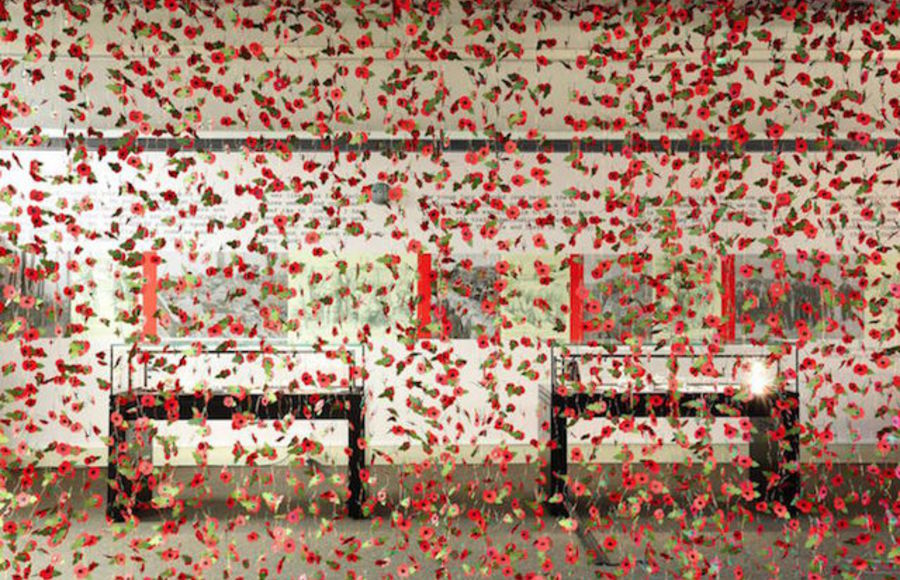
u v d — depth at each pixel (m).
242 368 7.66
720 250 3.96
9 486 6.67
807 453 7.57
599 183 7.78
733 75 6.70
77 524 5.56
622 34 3.91
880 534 5.18
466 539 5.16
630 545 4.98
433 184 7.82
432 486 4.06
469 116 7.50
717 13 3.88
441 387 7.79
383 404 7.78
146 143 7.38
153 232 3.89
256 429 7.82
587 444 7.82
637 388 4.02
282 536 3.99
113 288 7.63
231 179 7.70
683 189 7.71
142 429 4.07
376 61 6.44
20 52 6.09
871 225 7.70
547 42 3.91
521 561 4.69
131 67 3.84
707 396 5.37
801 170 7.65
